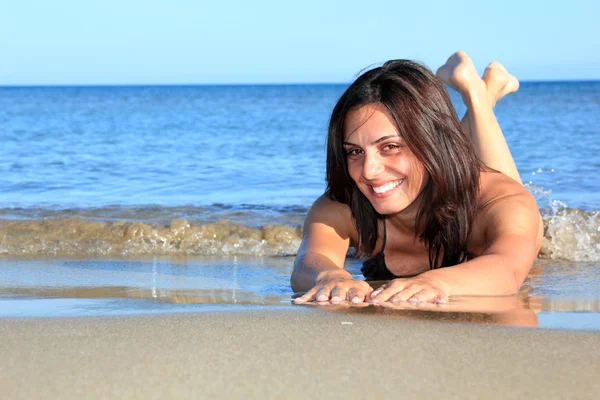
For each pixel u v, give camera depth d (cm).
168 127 2161
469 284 267
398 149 274
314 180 862
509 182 312
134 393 145
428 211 293
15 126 2155
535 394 146
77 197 700
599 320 224
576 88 7044
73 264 398
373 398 143
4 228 473
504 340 188
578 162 1038
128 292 303
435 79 283
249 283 336
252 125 2270
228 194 731
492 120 390
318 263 295
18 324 209
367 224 314
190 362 166
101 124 2295
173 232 462
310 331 198
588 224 438
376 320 216
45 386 150
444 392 147
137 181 848
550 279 343
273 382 152
